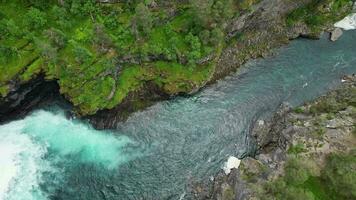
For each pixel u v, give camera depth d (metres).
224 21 95.75
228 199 78.31
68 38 94.38
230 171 83.75
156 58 95.31
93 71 91.31
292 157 78.50
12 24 91.62
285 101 95.19
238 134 90.44
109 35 94.81
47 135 89.19
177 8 97.75
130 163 85.25
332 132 84.25
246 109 94.00
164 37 96.25
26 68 90.12
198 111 93.62
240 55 101.94
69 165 84.56
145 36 95.50
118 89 92.62
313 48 105.81
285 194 71.50
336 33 107.19
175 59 95.19
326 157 80.06
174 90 94.00
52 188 81.19
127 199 80.44
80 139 88.69
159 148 87.81
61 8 95.06
